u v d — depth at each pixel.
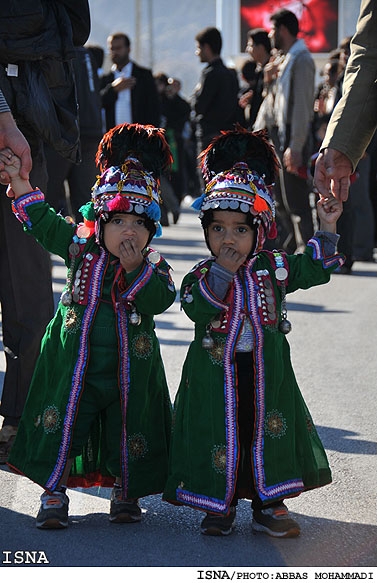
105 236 4.13
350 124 4.65
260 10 27.14
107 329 4.13
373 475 4.80
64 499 4.12
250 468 4.10
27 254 5.02
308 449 4.16
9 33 4.75
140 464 4.16
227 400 4.01
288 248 11.20
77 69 8.06
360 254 12.83
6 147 4.30
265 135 4.17
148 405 4.20
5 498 4.43
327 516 4.30
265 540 4.01
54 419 4.10
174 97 18.64
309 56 10.38
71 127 5.10
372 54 4.68
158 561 3.78
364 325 8.44
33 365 5.04
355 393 6.28
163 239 14.92
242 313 4.05
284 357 4.14
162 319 8.62
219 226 4.07
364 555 3.87
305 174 10.40
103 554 3.84
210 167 4.18
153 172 4.20
